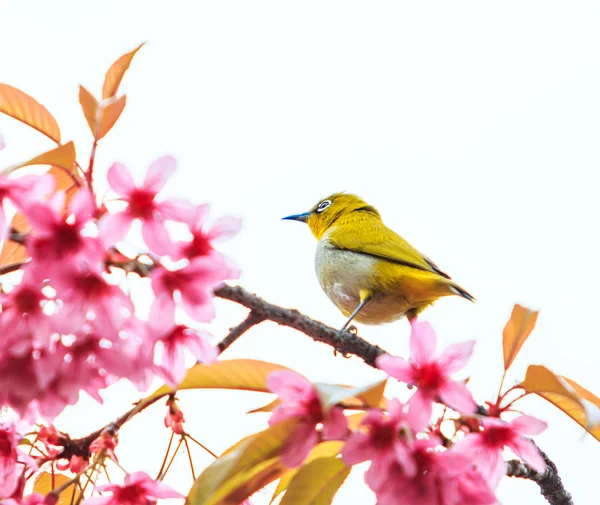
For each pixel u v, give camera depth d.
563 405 3.19
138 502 3.16
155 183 3.13
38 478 3.21
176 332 3.14
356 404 3.13
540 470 3.14
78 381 3.12
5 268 3.13
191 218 3.13
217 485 3.12
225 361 3.17
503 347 3.18
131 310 3.11
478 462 3.15
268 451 3.12
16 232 3.15
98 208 3.13
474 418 3.17
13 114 3.19
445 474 3.12
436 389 3.14
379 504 3.12
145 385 3.13
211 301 3.13
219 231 3.14
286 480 3.20
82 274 3.11
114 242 3.11
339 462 3.18
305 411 3.12
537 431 3.15
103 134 3.17
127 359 3.12
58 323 3.10
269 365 3.17
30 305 3.11
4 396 3.12
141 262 3.13
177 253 3.13
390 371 3.14
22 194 3.12
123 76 3.20
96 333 3.12
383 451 3.12
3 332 3.11
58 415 3.13
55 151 3.14
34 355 3.12
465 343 3.14
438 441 3.13
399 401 3.13
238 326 3.24
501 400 3.18
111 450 3.18
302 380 3.12
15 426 3.17
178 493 3.16
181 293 3.13
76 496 3.21
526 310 3.18
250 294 3.24
